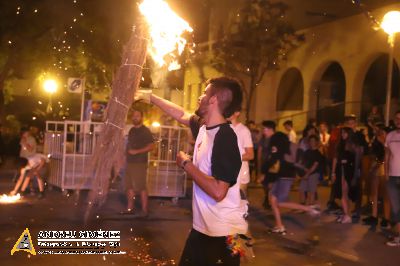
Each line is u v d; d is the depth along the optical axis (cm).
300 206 897
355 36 1803
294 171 898
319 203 1262
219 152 364
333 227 965
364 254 772
